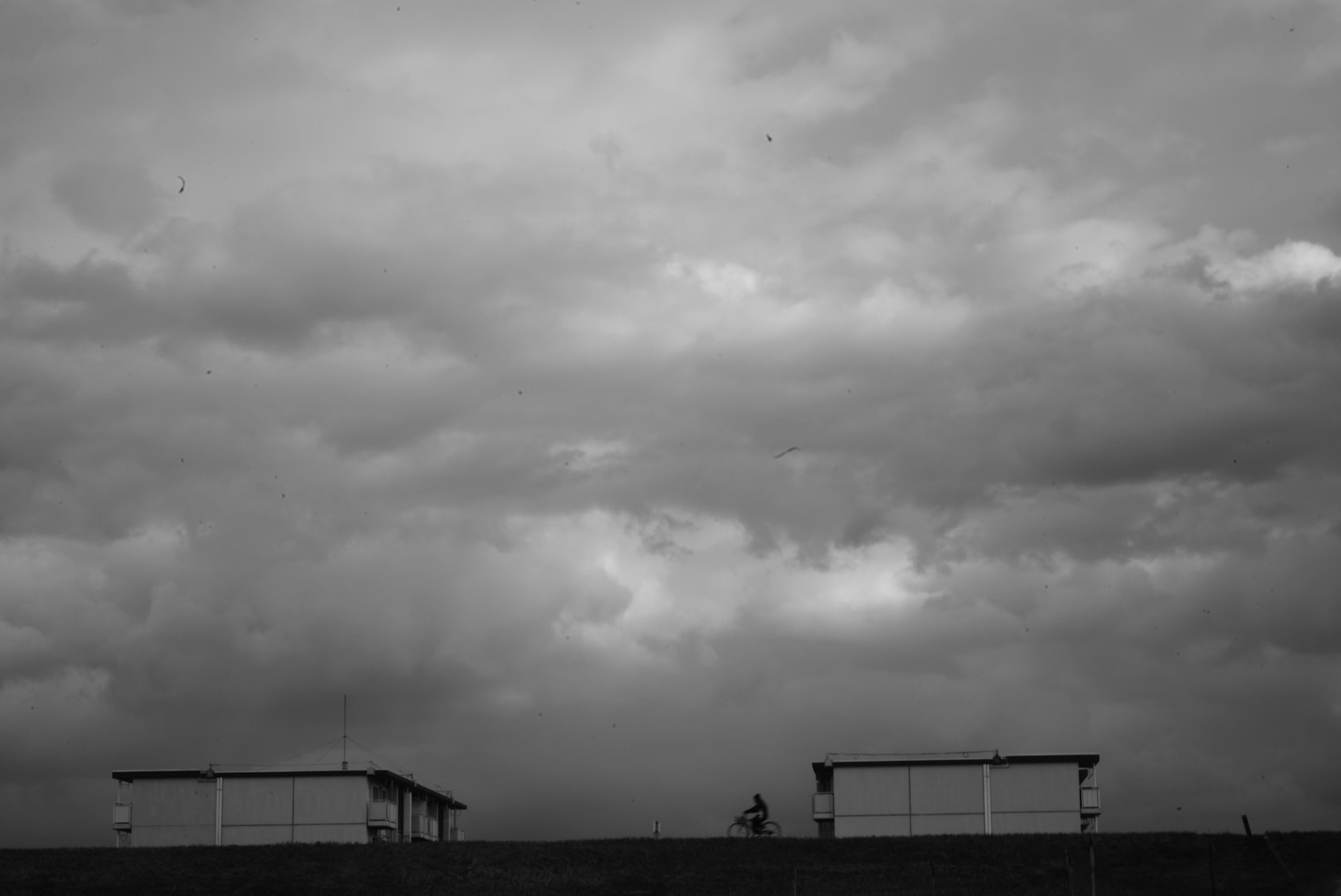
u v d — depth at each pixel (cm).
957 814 9194
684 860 7962
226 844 9656
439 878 7712
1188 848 7756
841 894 7300
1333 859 7481
